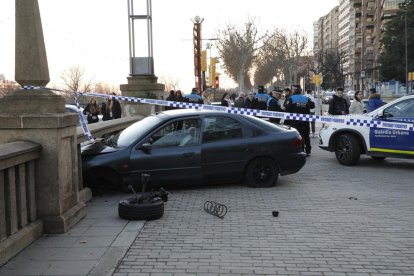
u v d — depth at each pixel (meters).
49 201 5.85
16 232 5.25
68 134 6.14
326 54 94.50
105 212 6.96
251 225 6.31
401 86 74.81
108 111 17.53
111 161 7.98
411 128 10.27
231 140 8.55
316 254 5.18
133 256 5.14
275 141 8.70
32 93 5.88
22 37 5.84
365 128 11.27
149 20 15.90
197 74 29.22
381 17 115.56
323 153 14.06
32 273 4.62
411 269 4.75
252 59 63.47
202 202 7.61
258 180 8.73
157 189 8.45
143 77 15.95
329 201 7.70
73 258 5.02
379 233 5.95
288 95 15.24
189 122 8.51
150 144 8.19
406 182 9.38
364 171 10.74
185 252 5.26
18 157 5.22
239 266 4.84
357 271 4.70
